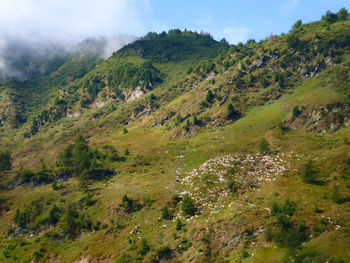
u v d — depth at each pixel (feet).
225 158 289.53
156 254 171.32
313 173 222.28
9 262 197.67
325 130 301.84
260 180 226.58
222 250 160.15
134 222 217.15
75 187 291.99
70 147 379.35
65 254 203.31
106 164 335.47
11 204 273.13
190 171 286.05
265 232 156.56
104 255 188.85
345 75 407.64
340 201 173.68
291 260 128.47
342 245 130.11
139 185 273.95
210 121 423.64
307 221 155.94
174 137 427.33
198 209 208.95
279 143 298.56
